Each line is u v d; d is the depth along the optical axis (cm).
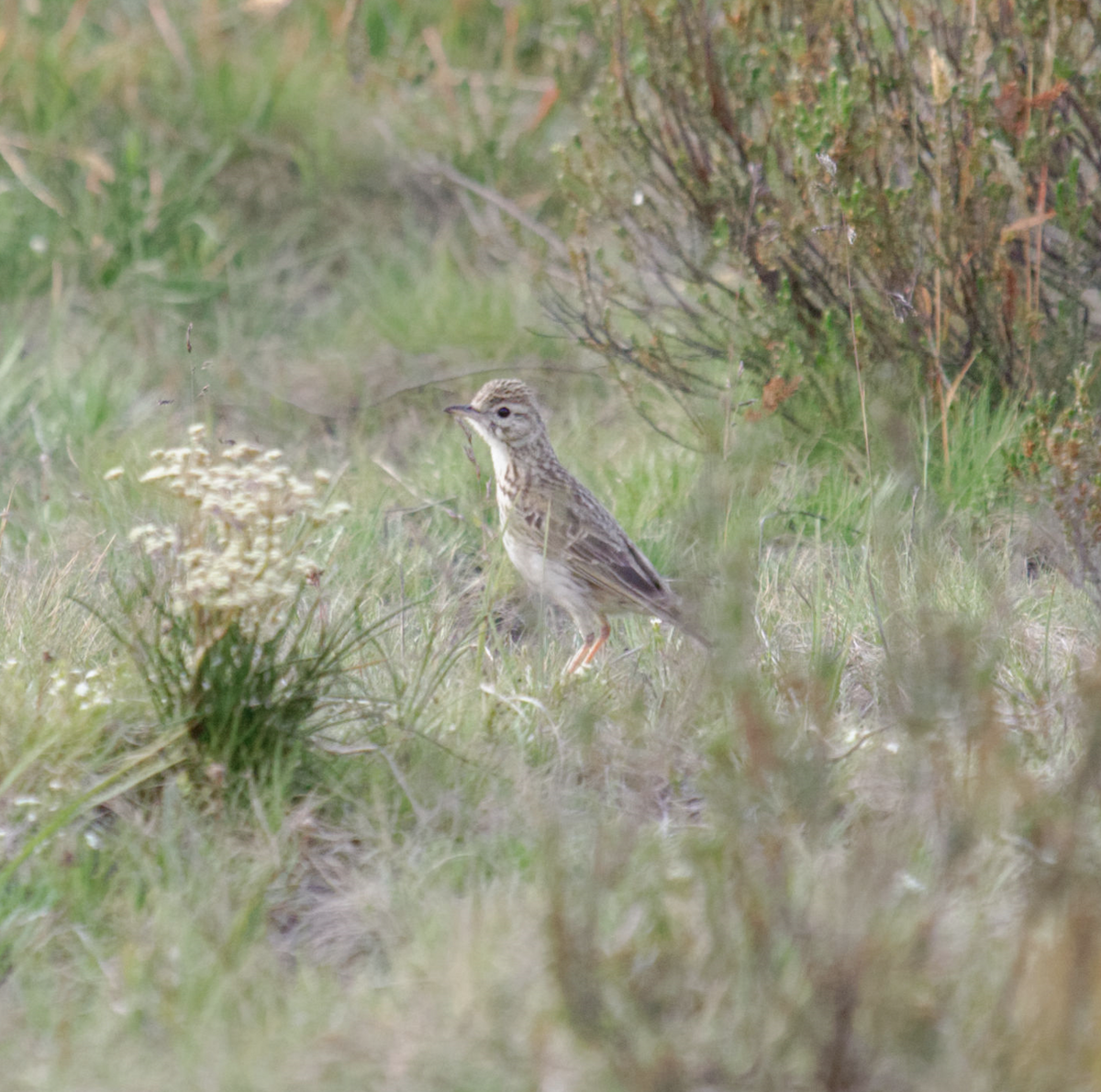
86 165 1834
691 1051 583
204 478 798
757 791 692
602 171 1337
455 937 664
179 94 1953
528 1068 586
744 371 1307
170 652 832
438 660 961
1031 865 662
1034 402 1196
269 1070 593
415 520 1267
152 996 648
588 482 1323
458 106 1973
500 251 1739
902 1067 577
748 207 1304
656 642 1049
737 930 622
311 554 1112
